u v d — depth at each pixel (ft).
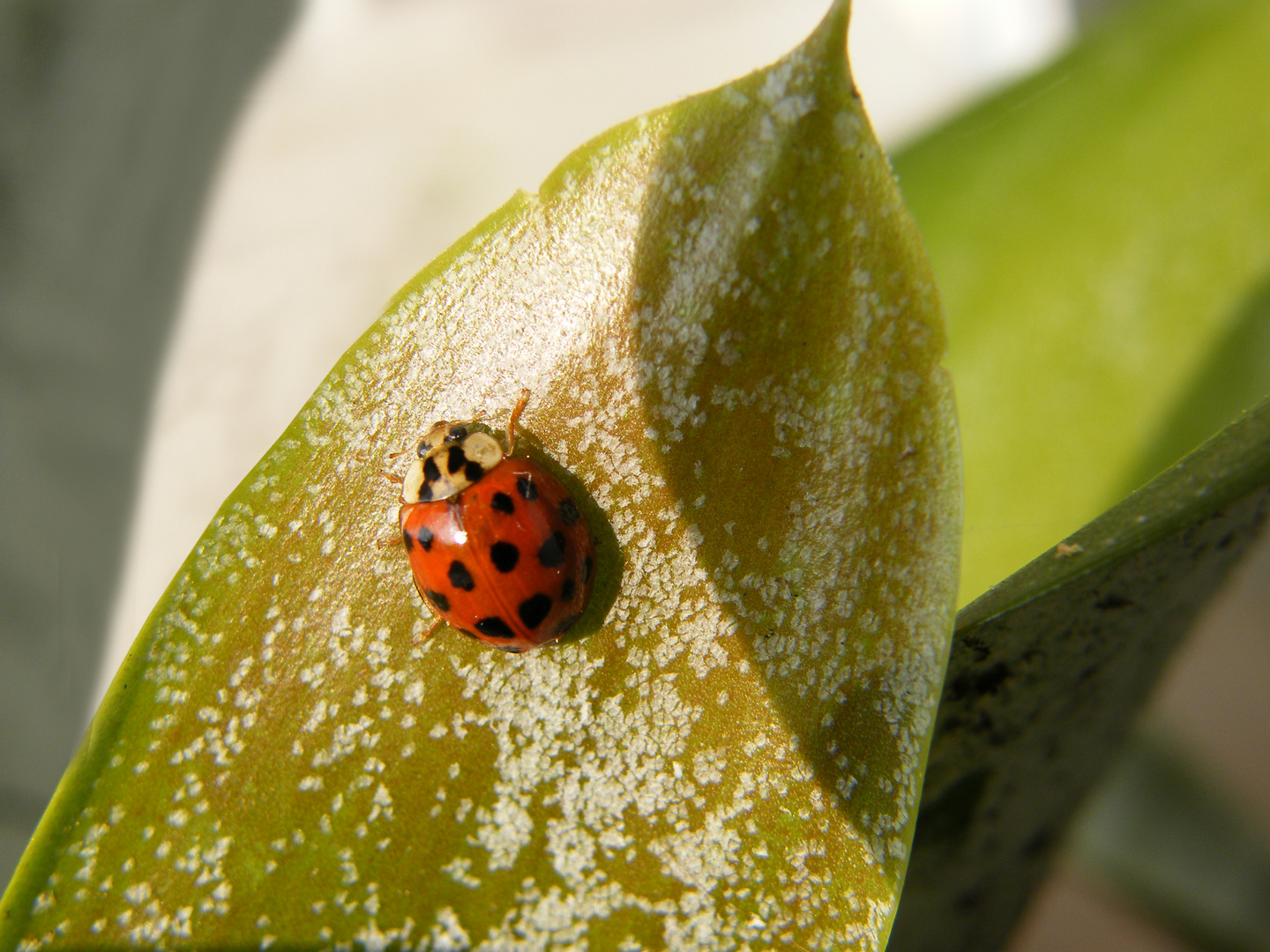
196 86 0.50
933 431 0.26
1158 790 0.45
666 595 0.26
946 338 0.25
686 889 0.25
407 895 0.25
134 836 0.25
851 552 0.26
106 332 0.45
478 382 0.26
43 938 0.25
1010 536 0.32
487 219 0.26
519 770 0.26
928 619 0.25
